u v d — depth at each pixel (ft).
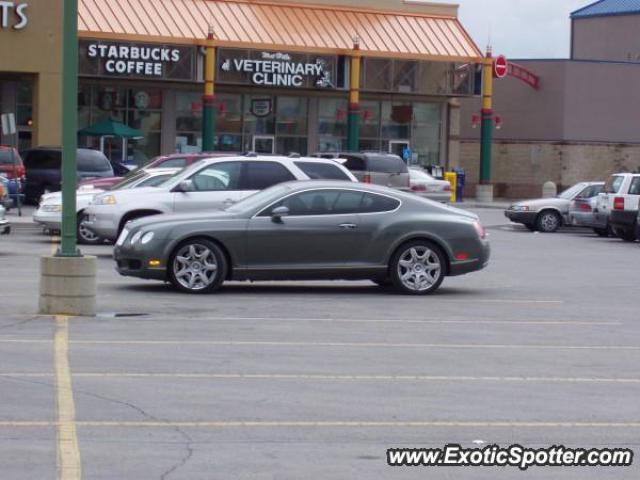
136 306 52.29
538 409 32.45
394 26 172.65
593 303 58.95
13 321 46.65
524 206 122.42
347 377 36.55
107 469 25.40
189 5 160.56
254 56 160.04
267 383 35.24
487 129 177.17
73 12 47.93
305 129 175.42
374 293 60.39
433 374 37.45
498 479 25.29
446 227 59.57
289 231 57.82
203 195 74.49
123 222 75.05
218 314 50.42
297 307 53.67
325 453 27.17
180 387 34.32
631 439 29.17
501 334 46.83
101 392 33.35
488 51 174.81
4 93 155.53
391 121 180.65
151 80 158.51
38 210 87.61
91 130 152.97
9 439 27.89
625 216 104.83
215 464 26.00
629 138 199.21
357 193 59.16
